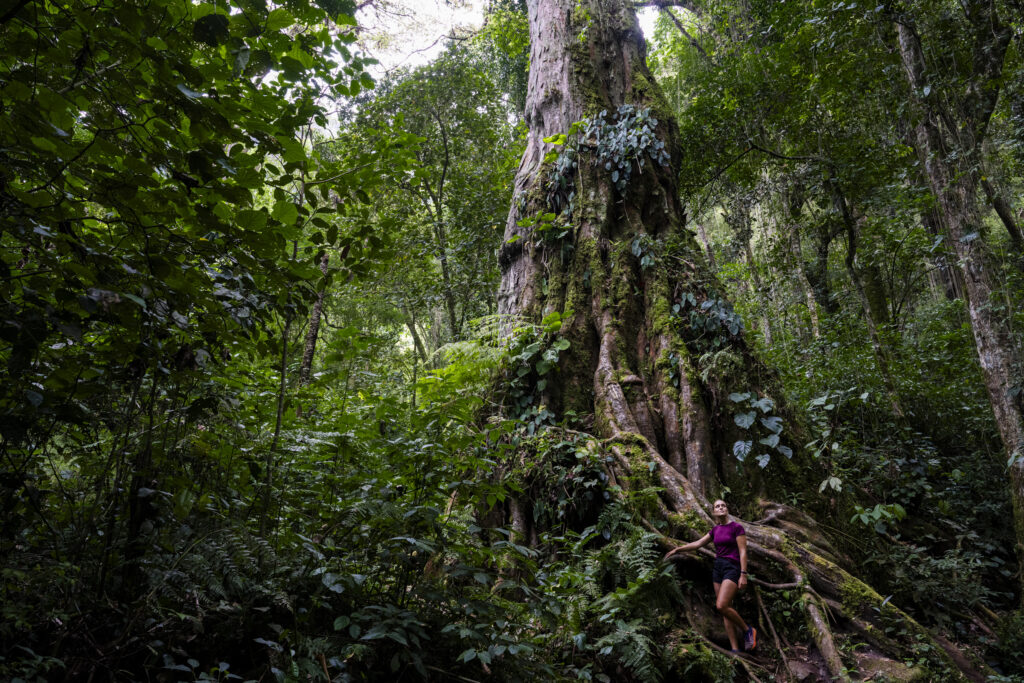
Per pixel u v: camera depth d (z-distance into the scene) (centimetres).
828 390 1044
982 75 662
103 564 275
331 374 350
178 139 238
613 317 752
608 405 683
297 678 256
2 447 256
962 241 653
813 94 1059
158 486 300
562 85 917
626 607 477
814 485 649
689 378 685
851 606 519
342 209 324
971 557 645
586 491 614
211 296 271
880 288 1547
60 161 224
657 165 862
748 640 497
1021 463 603
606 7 972
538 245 831
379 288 1477
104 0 209
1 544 270
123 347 268
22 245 248
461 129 1458
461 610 345
